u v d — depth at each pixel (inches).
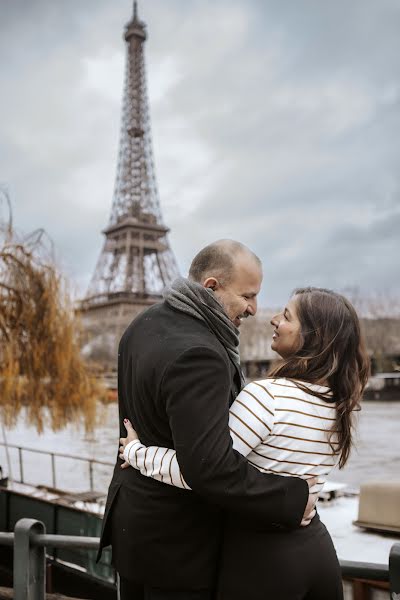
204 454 91.5
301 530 101.3
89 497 511.5
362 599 239.6
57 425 698.2
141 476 106.7
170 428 101.6
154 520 102.9
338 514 323.9
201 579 102.9
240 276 111.8
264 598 98.6
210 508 103.4
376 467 1322.6
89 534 445.4
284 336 111.0
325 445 102.3
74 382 698.8
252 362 4136.3
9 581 459.5
